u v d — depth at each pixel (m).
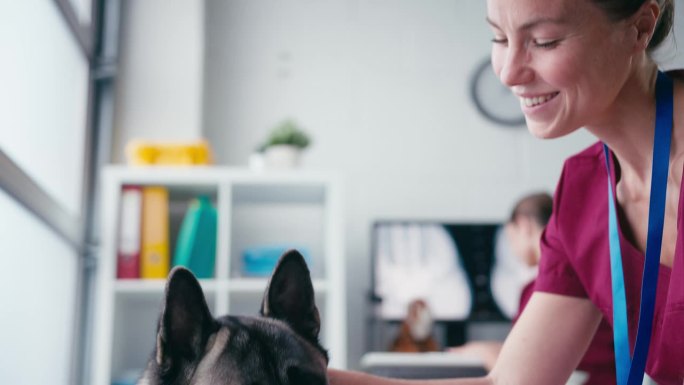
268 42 3.77
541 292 1.30
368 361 2.49
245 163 3.64
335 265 2.88
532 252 2.83
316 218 3.56
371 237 3.39
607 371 2.09
